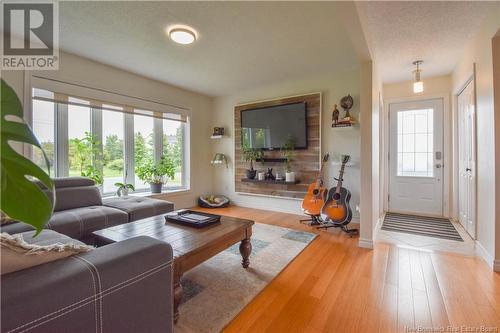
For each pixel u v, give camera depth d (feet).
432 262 7.45
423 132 13.47
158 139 14.16
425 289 5.96
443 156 13.01
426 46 9.43
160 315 3.36
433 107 13.19
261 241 9.23
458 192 12.21
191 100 15.47
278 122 13.88
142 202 9.64
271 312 5.14
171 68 11.52
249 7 6.87
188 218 6.93
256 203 15.26
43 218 1.87
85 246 3.09
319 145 12.78
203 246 5.27
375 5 6.86
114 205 9.16
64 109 10.35
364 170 8.75
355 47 7.68
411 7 6.96
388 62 11.00
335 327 4.69
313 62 10.93
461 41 9.00
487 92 7.47
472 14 7.29
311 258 7.77
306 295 5.74
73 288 2.43
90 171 10.77
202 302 5.44
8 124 1.74
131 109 12.23
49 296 2.26
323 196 11.23
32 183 1.85
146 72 12.05
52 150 10.03
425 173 13.48
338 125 11.74
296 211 13.74
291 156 13.70
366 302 5.46
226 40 8.79
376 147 10.26
